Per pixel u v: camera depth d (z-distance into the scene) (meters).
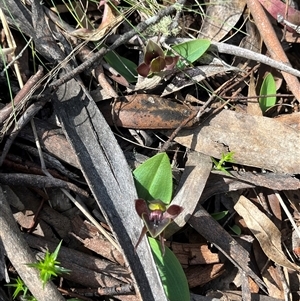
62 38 0.29
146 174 0.27
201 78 0.30
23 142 0.28
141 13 0.31
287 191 0.30
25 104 0.27
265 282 0.29
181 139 0.29
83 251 0.28
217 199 0.30
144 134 0.29
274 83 0.31
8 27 0.29
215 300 0.28
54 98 0.27
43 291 0.24
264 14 0.31
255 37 0.33
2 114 0.27
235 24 0.32
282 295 0.29
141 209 0.24
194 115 0.29
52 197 0.28
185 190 0.28
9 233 0.24
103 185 0.26
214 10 0.32
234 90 0.31
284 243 0.30
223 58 0.32
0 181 0.26
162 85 0.30
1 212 0.24
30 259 0.24
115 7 0.29
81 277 0.27
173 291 0.26
